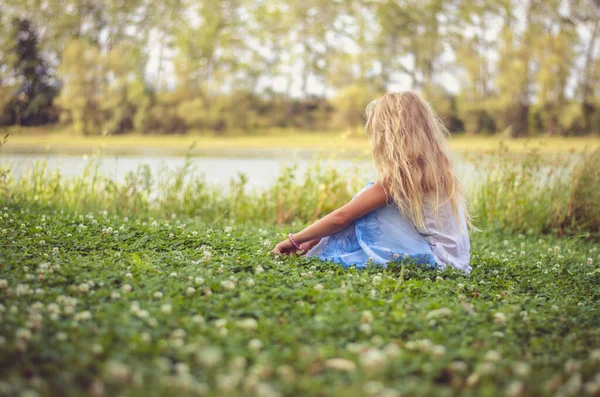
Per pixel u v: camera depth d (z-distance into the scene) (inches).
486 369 74.7
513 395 68.9
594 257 196.7
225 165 626.2
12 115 1218.6
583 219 255.9
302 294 109.5
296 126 1726.1
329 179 291.9
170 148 1089.4
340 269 134.9
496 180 278.7
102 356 76.4
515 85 1498.5
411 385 70.1
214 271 126.0
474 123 1546.5
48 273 115.6
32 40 1409.9
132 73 1504.7
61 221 191.9
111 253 143.6
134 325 85.8
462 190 149.7
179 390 67.1
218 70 1643.7
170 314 94.0
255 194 298.2
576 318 103.7
